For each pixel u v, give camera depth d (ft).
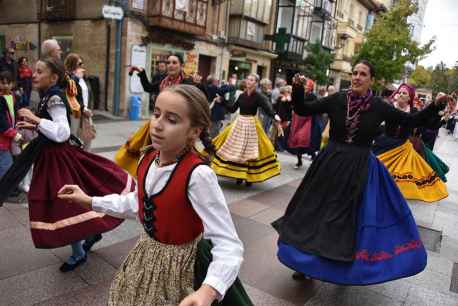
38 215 8.39
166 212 4.50
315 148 23.66
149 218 4.65
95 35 40.42
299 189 9.68
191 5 42.29
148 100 41.11
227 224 4.39
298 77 9.71
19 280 8.89
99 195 9.05
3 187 8.51
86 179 9.01
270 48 61.21
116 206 5.38
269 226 13.73
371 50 64.03
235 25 52.47
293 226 9.11
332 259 8.20
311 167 9.68
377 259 8.34
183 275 4.62
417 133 18.16
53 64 8.58
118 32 38.01
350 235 8.44
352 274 8.14
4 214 12.46
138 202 4.90
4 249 10.25
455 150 44.14
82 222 8.66
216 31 49.08
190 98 4.28
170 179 4.43
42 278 9.05
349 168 9.01
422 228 15.28
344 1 84.94
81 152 9.30
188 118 4.30
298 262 8.50
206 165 4.48
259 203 16.19
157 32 40.57
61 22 44.27
